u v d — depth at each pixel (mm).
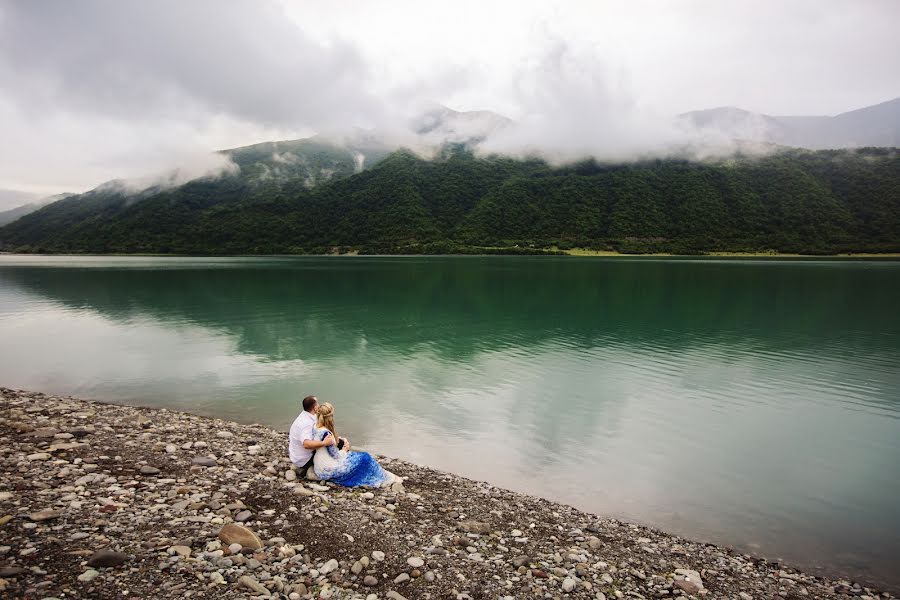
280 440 16812
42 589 6789
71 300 65000
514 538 10953
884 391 27000
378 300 66625
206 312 54656
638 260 195000
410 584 8445
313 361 32000
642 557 10812
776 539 12781
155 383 26453
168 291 77375
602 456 18141
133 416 18484
